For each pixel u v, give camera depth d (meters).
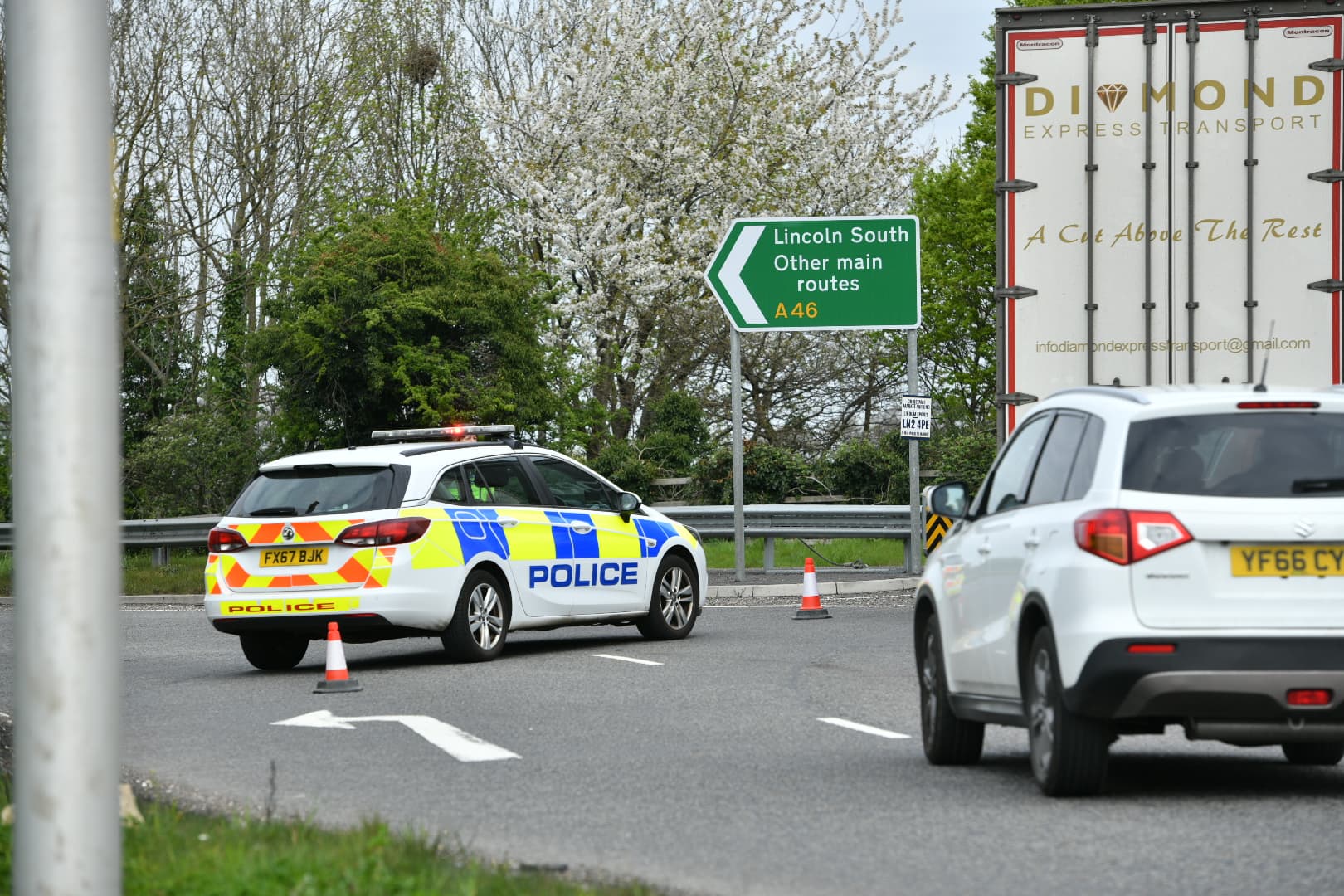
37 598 12.89
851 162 114.88
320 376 88.81
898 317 67.38
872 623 51.56
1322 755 25.83
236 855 16.78
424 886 15.38
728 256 67.81
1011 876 17.48
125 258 109.50
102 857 12.94
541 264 112.88
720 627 51.47
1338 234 39.38
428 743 28.58
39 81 12.99
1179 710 20.78
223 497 105.88
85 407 12.96
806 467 102.88
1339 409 21.73
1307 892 16.58
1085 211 39.97
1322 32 39.34
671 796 22.94
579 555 44.97
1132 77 39.81
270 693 37.09
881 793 23.03
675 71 113.62
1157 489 21.16
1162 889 16.80
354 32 121.62
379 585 40.34
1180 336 39.75
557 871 17.78
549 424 98.06
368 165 124.75
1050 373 40.19
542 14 118.88
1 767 26.17
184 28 111.56
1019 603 22.70
